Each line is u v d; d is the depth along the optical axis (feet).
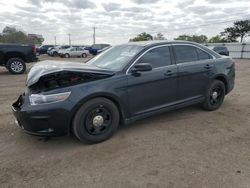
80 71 12.31
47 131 11.74
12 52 40.24
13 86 29.45
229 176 9.87
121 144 12.80
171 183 9.46
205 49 17.74
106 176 10.02
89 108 12.33
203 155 11.58
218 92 18.39
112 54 15.71
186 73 15.88
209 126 15.20
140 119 14.79
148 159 11.27
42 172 10.36
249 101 21.26
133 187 9.29
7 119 16.70
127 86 13.35
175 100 15.75
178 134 14.01
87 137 12.56
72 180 9.78
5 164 11.01
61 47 124.36
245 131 14.42
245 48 108.06
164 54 15.25
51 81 12.17
